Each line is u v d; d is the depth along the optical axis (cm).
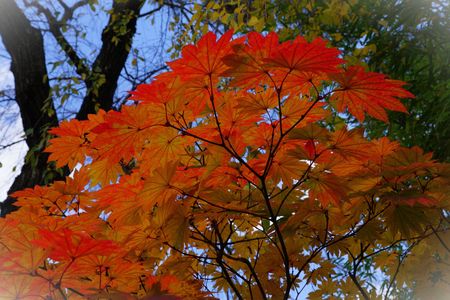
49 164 342
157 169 114
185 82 110
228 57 104
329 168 125
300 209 124
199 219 122
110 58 422
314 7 313
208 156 118
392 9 277
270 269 154
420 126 257
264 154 123
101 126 112
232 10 369
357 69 107
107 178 137
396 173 123
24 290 106
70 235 100
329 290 170
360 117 117
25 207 137
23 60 413
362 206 133
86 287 111
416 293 168
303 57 102
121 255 119
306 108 119
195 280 143
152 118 113
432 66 257
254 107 114
